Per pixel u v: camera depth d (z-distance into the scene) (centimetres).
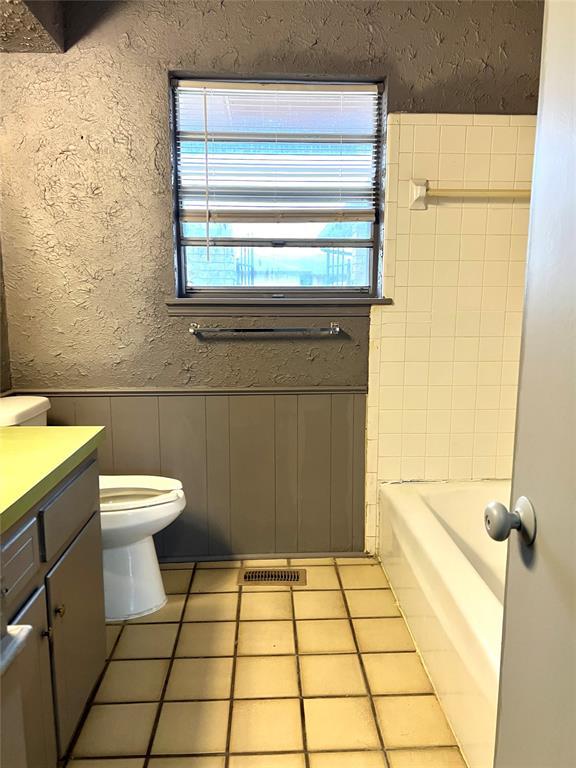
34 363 238
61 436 162
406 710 163
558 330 65
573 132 61
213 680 175
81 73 220
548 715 68
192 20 219
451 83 227
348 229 247
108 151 226
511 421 252
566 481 63
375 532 255
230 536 253
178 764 144
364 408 248
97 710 163
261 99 233
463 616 148
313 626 203
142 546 213
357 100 236
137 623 205
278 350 242
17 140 223
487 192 230
